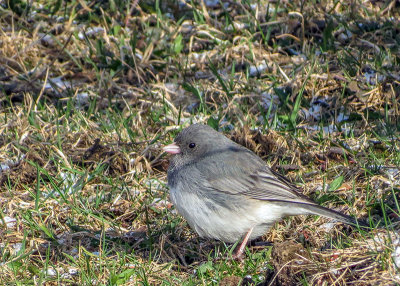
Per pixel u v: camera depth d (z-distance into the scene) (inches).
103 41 560.4
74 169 401.4
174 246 334.3
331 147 411.5
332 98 467.8
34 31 568.4
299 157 405.1
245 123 444.5
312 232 335.3
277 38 556.1
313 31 558.3
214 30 566.6
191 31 570.3
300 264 287.9
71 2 617.0
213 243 343.6
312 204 317.4
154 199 380.8
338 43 530.6
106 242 340.5
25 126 449.7
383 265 275.7
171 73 526.6
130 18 593.0
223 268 304.8
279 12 584.4
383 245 287.4
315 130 437.7
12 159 426.3
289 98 468.4
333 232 332.2
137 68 516.7
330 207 355.3
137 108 481.1
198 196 325.4
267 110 470.3
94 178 403.9
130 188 394.6
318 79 483.8
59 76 534.3
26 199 386.3
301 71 496.1
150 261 315.0
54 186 369.4
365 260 284.8
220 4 609.6
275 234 345.7
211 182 323.6
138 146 430.9
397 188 348.5
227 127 450.9
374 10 573.0
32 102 472.4
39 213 361.7
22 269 313.4
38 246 339.3
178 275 309.9
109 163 414.6
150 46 537.0
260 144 420.8
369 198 352.5
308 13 566.3
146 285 291.3
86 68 542.0
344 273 278.2
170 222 355.6
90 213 358.3
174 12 597.6
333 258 292.2
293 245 294.2
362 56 506.0
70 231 350.9
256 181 323.3
